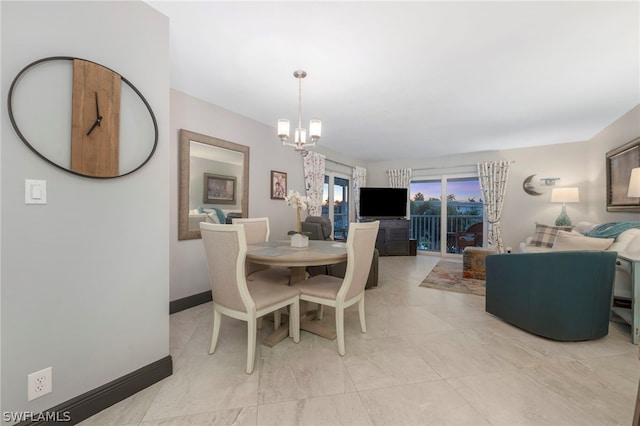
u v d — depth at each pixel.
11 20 1.05
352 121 3.57
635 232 2.46
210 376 1.58
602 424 1.22
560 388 1.48
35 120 1.10
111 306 1.34
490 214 5.15
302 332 2.20
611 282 2.02
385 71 2.28
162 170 1.56
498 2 1.51
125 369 1.40
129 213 1.41
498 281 2.41
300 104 2.78
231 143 3.16
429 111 3.20
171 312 2.59
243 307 1.64
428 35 1.80
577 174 4.52
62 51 1.18
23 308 1.08
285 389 1.46
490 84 2.51
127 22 1.41
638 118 3.01
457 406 1.34
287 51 1.99
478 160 5.38
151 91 1.51
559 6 1.54
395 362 1.74
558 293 2.01
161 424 1.22
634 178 2.40
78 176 1.23
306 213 4.43
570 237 2.79
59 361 1.18
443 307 2.78
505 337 2.11
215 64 2.17
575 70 2.26
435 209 6.12
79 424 1.21
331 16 1.62
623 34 1.77
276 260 1.86
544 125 3.71
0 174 1.03
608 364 1.72
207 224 1.66
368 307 2.78
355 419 1.25
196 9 1.56
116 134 1.35
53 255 1.16
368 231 1.96
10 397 1.06
